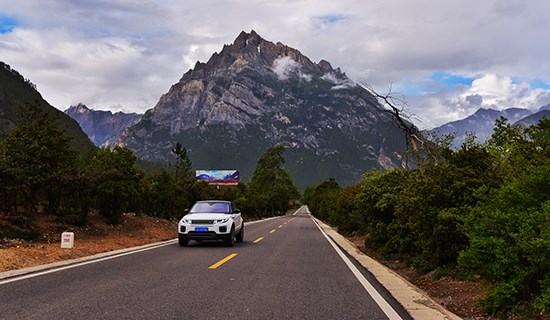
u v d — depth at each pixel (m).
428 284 9.68
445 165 11.47
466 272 9.58
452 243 10.27
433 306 6.32
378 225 15.74
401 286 7.98
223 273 9.26
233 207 18.06
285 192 109.81
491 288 6.75
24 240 15.80
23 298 6.48
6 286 7.41
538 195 6.68
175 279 8.39
